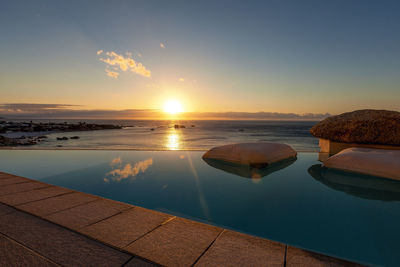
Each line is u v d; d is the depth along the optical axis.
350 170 3.48
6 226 1.71
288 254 1.33
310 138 37.28
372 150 3.79
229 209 2.36
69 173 3.77
